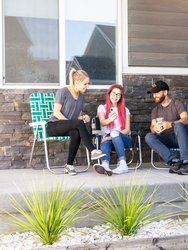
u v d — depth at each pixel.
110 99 4.22
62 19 4.73
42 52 4.71
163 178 3.49
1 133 4.57
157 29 5.09
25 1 4.64
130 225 2.73
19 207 2.82
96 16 4.90
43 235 2.58
